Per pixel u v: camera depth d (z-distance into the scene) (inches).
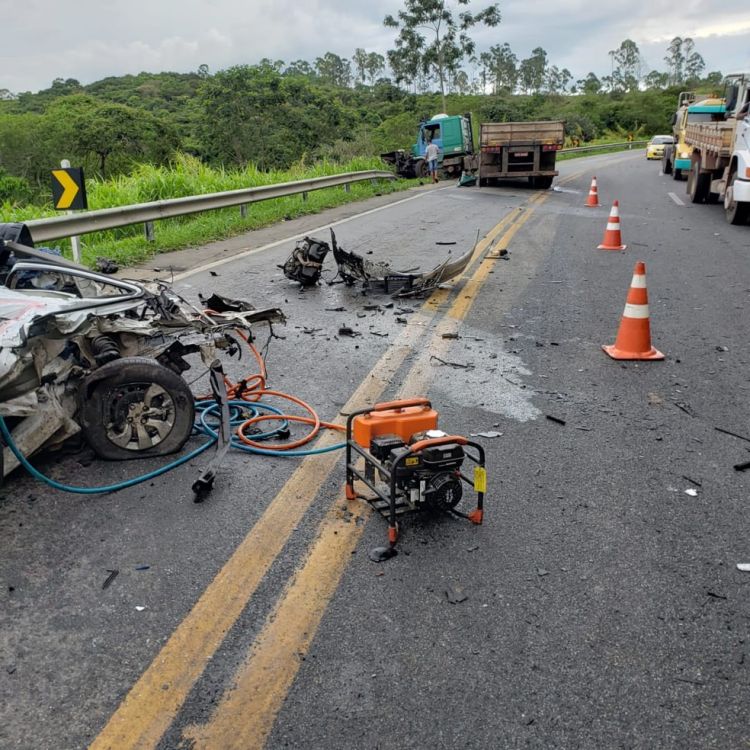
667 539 144.7
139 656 111.7
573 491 163.9
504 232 544.7
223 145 2076.8
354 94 3137.3
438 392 224.5
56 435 171.6
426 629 118.0
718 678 107.7
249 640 115.4
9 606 123.0
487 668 109.5
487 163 937.5
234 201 569.0
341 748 95.3
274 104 2100.1
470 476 171.0
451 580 131.0
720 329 296.5
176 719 100.0
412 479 144.2
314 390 225.8
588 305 334.3
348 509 155.5
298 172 896.3
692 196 759.1
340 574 132.3
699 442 190.5
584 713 101.2
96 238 495.5
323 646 114.0
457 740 96.6
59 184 382.0
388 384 231.0
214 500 159.0
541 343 276.8
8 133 2273.6
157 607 123.1
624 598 126.1
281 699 103.4
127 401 174.2
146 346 192.2
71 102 2536.9
